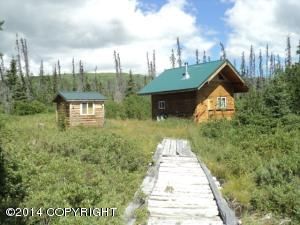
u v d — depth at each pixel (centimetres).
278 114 2459
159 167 1552
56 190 882
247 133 2152
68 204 799
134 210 967
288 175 1249
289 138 1756
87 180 1171
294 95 2731
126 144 1712
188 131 2691
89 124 3231
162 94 4025
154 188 1236
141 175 1381
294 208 998
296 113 2638
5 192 841
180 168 1544
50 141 1695
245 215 1020
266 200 1073
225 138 2139
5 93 6644
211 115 3688
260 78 8262
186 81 3716
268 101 2544
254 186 1227
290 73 2961
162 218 969
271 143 1716
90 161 1457
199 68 3888
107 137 1781
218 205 1037
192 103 3659
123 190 1163
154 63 8888
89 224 746
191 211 1026
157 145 2070
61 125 2914
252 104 2725
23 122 3344
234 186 1223
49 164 1220
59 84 9431
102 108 3300
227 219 906
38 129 2498
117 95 8231
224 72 3766
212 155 1780
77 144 1633
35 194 833
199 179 1365
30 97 6888
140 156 1598
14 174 914
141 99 4656
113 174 1306
